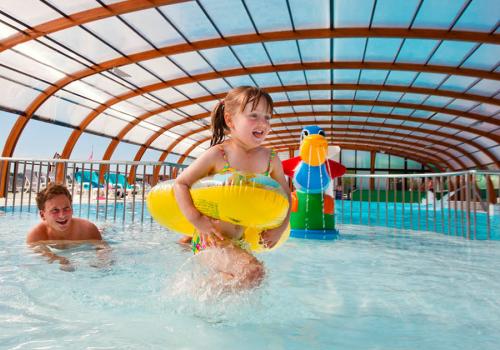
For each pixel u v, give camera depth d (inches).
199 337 48.8
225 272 66.4
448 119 765.3
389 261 113.4
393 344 47.9
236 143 81.0
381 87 589.0
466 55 451.8
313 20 394.3
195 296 64.6
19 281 75.5
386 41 435.5
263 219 72.5
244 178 72.1
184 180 76.7
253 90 75.3
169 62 500.1
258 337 49.4
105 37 417.1
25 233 148.3
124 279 79.4
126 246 125.0
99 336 48.2
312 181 177.5
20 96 510.9
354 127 949.2
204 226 71.9
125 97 594.2
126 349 44.1
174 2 335.3
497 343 48.5
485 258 120.8
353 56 482.9
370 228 235.9
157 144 924.0
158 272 86.4
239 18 389.7
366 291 75.7
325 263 108.7
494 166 922.7
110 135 748.0
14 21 363.9
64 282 75.9
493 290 77.5
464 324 56.0
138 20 387.2
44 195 113.3
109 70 495.5
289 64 512.1
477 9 352.5
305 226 175.6
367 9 369.7
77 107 609.9
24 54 438.3
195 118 768.9
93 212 278.7
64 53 444.8
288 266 103.1
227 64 512.4
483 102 582.6
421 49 449.1
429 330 53.2
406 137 1002.1
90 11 353.4
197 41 434.6
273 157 86.6
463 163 1086.4
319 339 49.2
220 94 638.5
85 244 121.9
